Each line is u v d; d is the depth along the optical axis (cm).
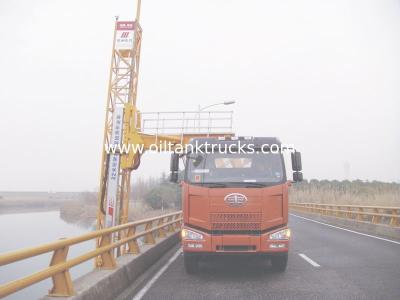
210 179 881
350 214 2508
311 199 4906
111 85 2391
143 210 5609
